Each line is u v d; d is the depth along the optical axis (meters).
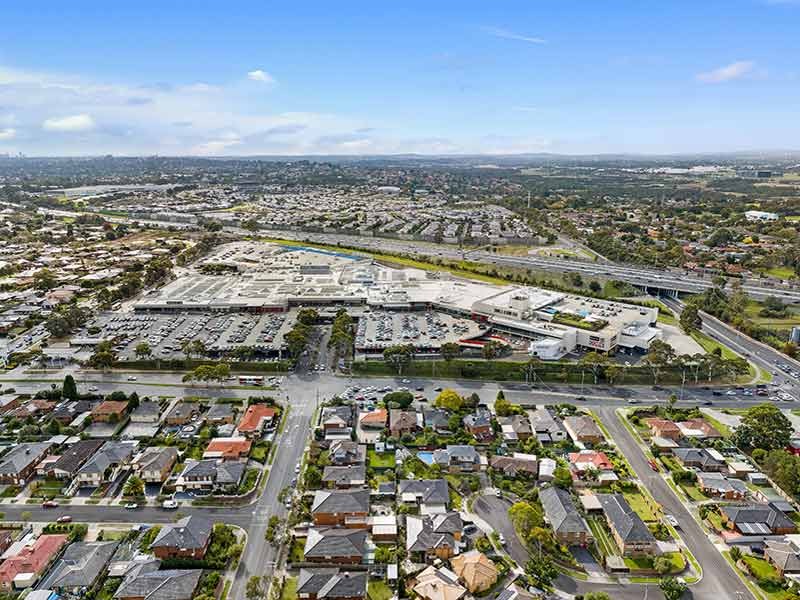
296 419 183.25
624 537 123.75
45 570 117.44
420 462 158.00
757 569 119.25
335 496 135.38
